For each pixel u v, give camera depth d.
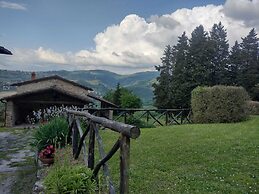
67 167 5.38
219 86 18.45
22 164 9.64
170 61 54.69
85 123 12.05
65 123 10.41
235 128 14.05
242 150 8.95
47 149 8.34
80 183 4.83
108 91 55.38
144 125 19.27
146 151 9.16
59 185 4.80
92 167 5.97
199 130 13.57
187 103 42.09
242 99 18.25
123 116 20.73
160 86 49.81
